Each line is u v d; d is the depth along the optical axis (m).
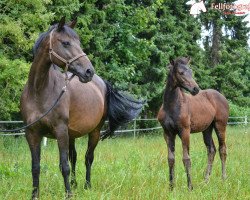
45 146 17.38
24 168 11.27
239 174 10.95
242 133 26.45
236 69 47.62
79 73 7.62
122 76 25.39
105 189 8.50
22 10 17.72
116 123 10.48
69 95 8.34
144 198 8.10
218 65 43.97
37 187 7.98
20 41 17.09
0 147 16.36
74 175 9.55
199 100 11.50
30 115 7.90
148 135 26.78
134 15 26.69
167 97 10.06
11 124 21.64
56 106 7.90
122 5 25.97
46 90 7.85
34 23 17.78
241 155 14.66
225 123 12.13
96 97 9.41
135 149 16.39
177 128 10.05
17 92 17.22
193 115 10.94
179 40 33.16
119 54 26.72
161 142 20.81
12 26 16.56
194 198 8.31
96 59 24.50
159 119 10.30
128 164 11.95
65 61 7.65
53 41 7.71
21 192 8.51
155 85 28.55
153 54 28.70
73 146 9.69
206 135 12.06
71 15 22.56
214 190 8.97
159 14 31.70
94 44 24.94
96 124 9.54
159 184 9.23
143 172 10.80
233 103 46.38
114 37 26.59
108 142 20.16
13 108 17.39
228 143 19.64
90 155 10.05
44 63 7.77
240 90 46.62
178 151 15.98
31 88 7.88
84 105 8.88
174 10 34.75
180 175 11.10
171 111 9.98
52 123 7.90
